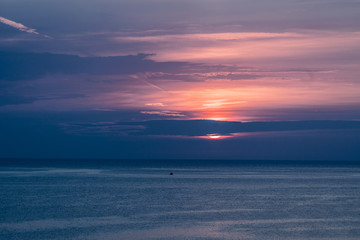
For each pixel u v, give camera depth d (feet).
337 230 121.29
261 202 181.88
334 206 169.68
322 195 212.43
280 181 324.80
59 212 150.51
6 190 232.32
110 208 161.38
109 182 302.86
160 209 159.33
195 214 147.64
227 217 141.59
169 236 113.50
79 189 241.96
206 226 126.41
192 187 261.24
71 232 116.88
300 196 207.00
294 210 157.69
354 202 183.21
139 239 110.01
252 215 145.89
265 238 111.55
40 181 307.78
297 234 115.96
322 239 110.63
